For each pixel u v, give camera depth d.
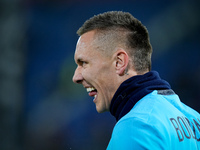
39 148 31.95
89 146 31.52
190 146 5.57
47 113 34.47
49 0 37.84
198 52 34.75
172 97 6.07
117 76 6.34
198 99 32.59
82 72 6.57
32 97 35.62
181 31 35.44
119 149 5.12
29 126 33.66
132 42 6.40
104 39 6.41
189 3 35.88
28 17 37.59
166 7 36.34
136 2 36.84
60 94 35.22
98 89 6.48
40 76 36.50
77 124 32.94
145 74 6.18
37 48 37.44
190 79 33.44
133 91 6.01
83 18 37.78
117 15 6.64
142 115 5.32
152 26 36.12
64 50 37.44
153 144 5.03
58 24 37.84
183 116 5.87
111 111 6.36
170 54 34.91
